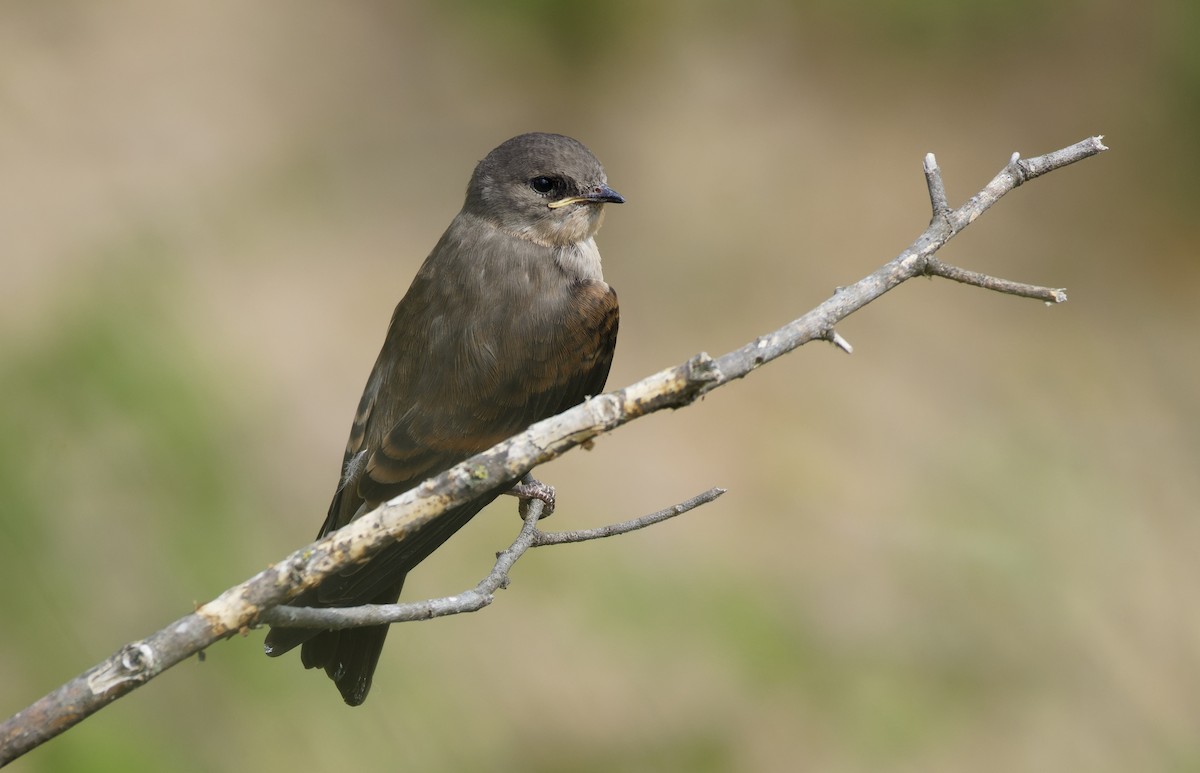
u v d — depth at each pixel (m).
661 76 18.06
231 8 18.36
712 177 17.14
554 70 18.02
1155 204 17.77
